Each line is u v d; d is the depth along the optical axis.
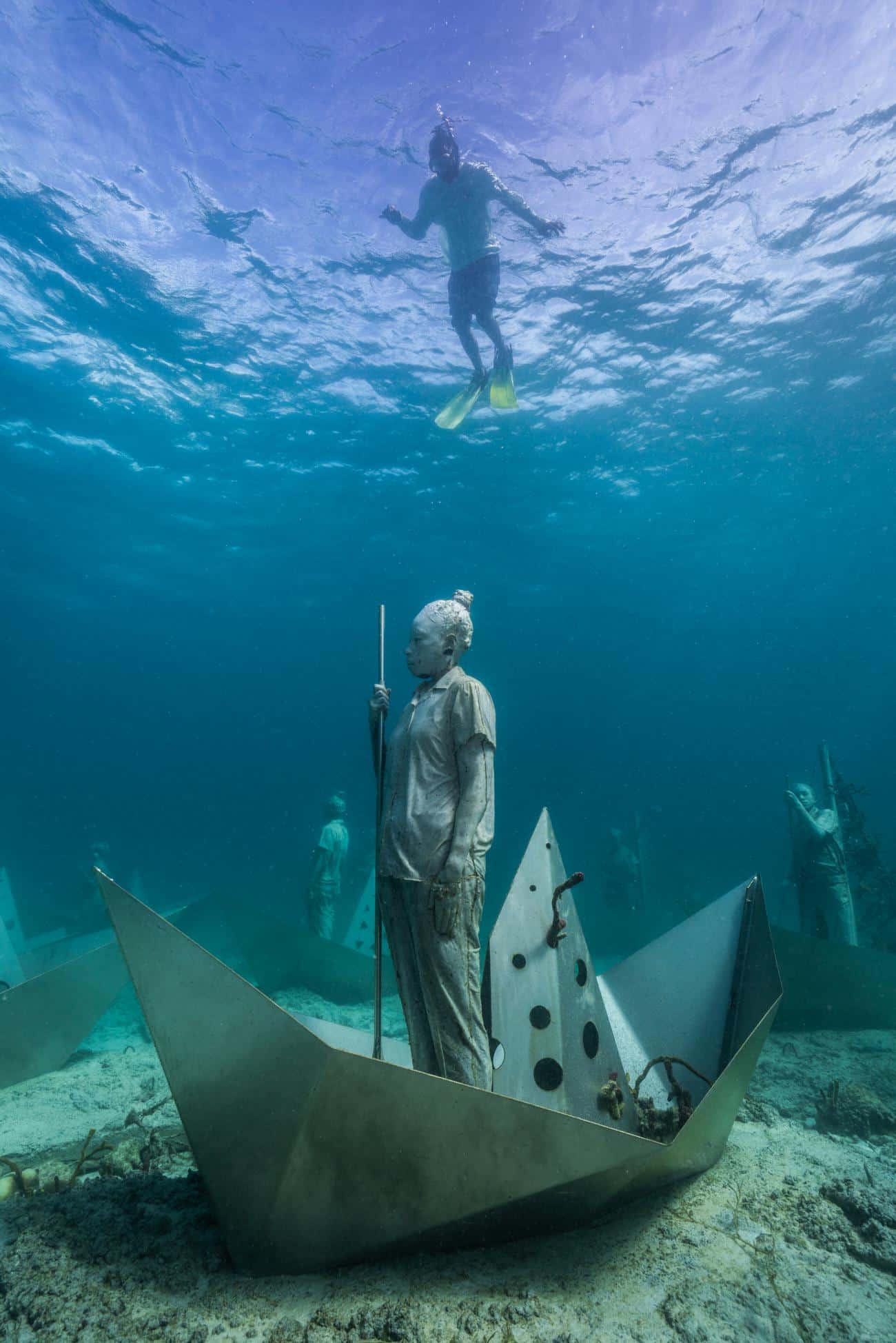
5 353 17.69
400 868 2.39
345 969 7.61
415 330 17.12
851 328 17.25
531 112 11.84
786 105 11.70
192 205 13.70
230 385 19.12
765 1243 2.09
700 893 16.22
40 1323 1.69
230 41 10.80
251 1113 1.82
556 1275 1.89
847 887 7.31
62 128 12.22
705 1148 2.34
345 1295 1.78
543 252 14.82
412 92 11.51
